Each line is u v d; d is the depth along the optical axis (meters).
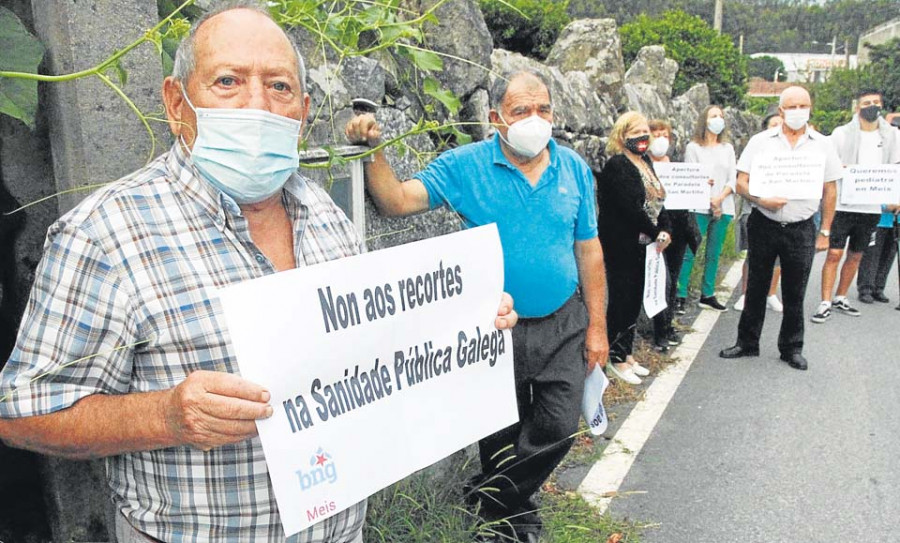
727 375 5.50
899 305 7.60
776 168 5.32
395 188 2.82
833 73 36.97
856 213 6.92
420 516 3.04
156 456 1.46
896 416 4.77
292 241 1.66
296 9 2.27
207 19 1.53
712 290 7.34
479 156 2.94
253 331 1.39
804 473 4.02
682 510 3.63
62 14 1.81
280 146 1.53
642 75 9.23
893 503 3.72
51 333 1.35
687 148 7.03
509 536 3.05
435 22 2.53
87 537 2.14
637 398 5.04
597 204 5.07
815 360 5.87
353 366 1.58
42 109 1.98
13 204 2.01
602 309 3.21
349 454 1.56
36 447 1.40
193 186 1.48
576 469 4.01
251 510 1.49
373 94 3.26
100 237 1.35
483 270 1.89
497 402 1.97
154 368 1.41
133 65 1.93
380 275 1.63
